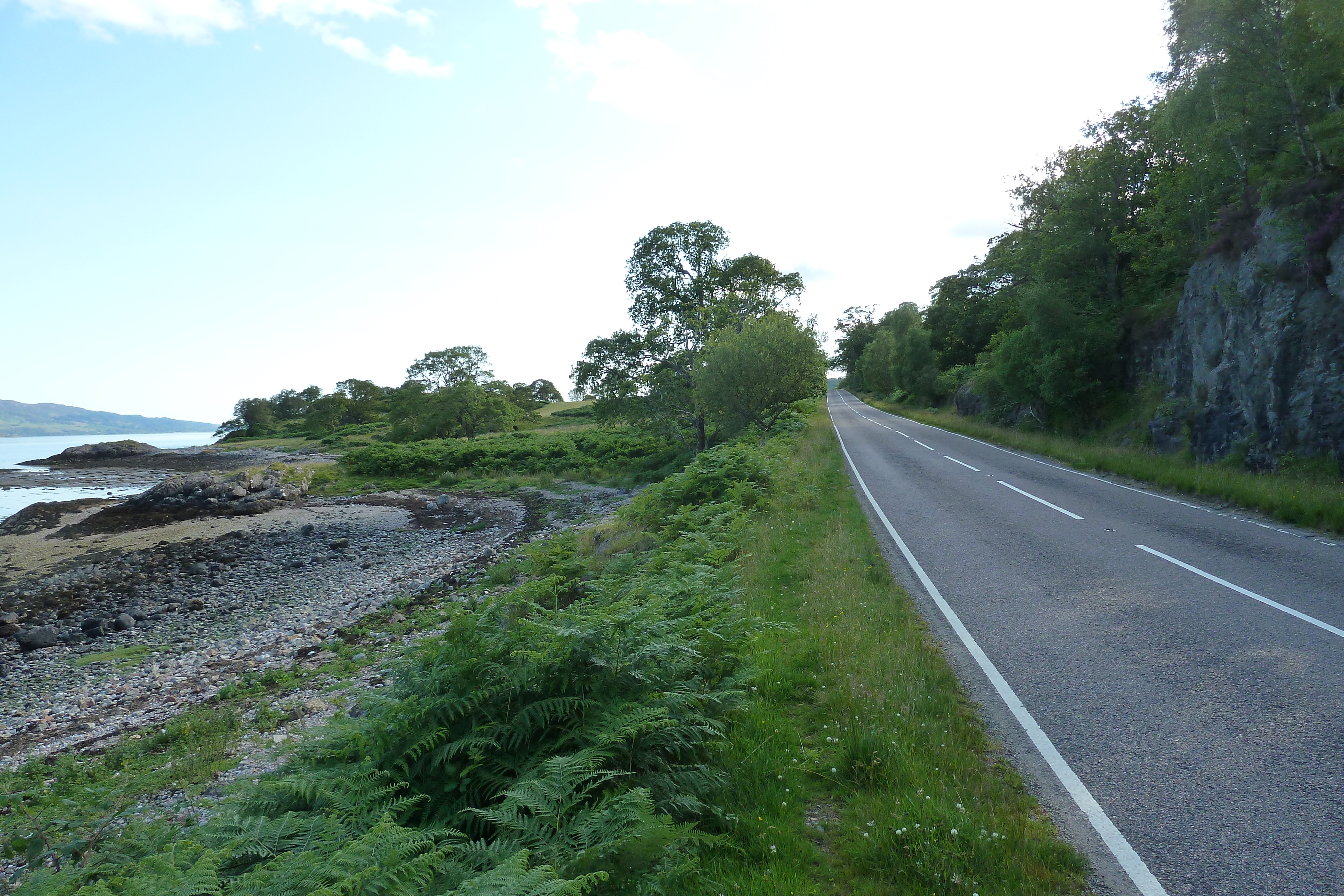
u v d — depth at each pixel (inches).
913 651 258.5
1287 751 181.0
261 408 5147.6
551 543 621.3
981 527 500.7
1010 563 395.5
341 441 3720.5
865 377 3639.3
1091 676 236.5
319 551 1053.8
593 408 1761.8
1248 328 637.9
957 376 2102.6
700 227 1667.1
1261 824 152.6
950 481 740.7
